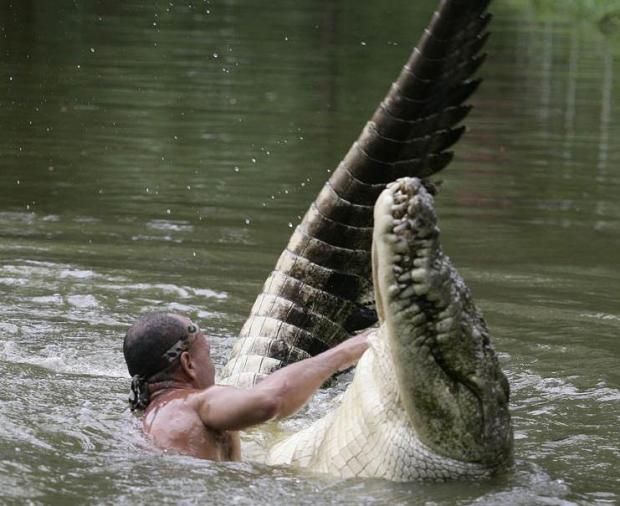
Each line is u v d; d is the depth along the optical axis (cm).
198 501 1238
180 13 7494
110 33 6506
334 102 4903
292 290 1784
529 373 1928
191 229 2920
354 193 1736
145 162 3703
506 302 2372
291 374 1412
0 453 1376
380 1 8925
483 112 4700
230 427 1399
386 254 1155
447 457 1251
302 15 7838
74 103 4634
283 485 1280
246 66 5697
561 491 1298
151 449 1397
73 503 1230
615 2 8119
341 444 1313
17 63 5503
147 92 4922
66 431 1468
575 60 6109
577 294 2442
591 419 1684
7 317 2155
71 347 1994
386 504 1216
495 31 7200
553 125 4453
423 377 1190
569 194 3428
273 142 4072
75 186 3369
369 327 1811
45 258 2606
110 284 2414
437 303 1161
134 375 1475
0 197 3219
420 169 1673
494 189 3481
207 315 2231
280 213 3117
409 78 1620
